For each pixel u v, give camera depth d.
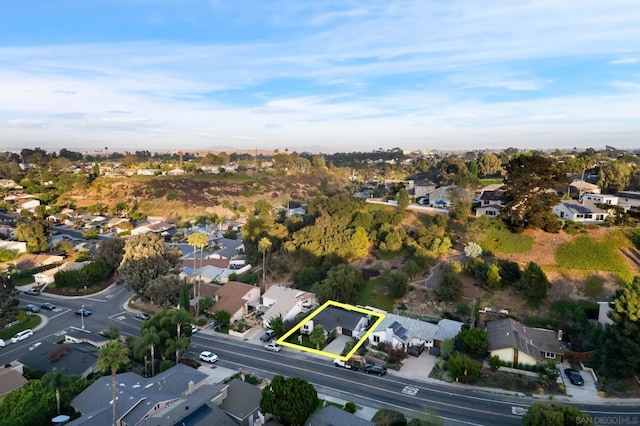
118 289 77.44
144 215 142.88
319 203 91.88
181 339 47.62
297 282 71.38
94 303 70.38
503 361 46.44
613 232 66.62
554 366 43.44
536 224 69.31
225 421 34.72
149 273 66.62
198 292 67.44
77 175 175.62
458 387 43.38
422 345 51.94
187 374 40.91
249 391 39.84
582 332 50.31
